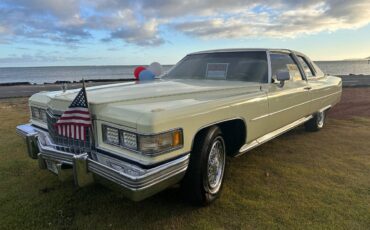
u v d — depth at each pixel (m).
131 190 2.17
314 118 5.91
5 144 5.23
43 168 2.98
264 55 4.12
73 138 2.70
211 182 3.02
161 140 2.23
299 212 2.86
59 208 2.97
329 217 2.76
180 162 2.41
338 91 6.78
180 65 4.77
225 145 3.42
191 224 2.68
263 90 3.73
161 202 3.07
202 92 3.14
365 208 2.92
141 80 4.36
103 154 2.50
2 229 2.60
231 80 4.03
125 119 2.28
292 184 3.51
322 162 4.28
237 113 3.11
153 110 2.29
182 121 2.42
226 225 2.66
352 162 4.27
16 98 12.73
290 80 4.47
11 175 3.83
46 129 3.35
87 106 2.49
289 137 5.74
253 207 2.97
